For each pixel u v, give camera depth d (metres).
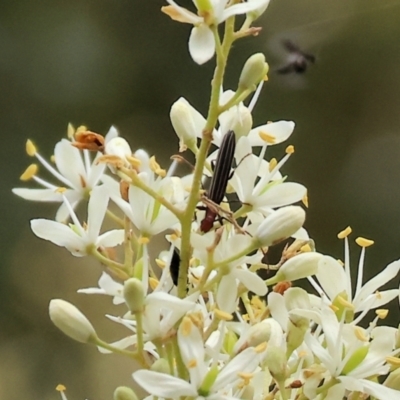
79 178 0.24
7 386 0.40
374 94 0.39
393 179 0.40
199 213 0.24
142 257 0.23
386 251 0.39
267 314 0.24
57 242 0.23
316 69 0.38
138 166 0.23
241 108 0.24
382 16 0.37
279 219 0.23
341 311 0.23
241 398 0.23
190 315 0.23
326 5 0.36
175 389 0.22
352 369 0.23
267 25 0.36
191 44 0.23
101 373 0.40
